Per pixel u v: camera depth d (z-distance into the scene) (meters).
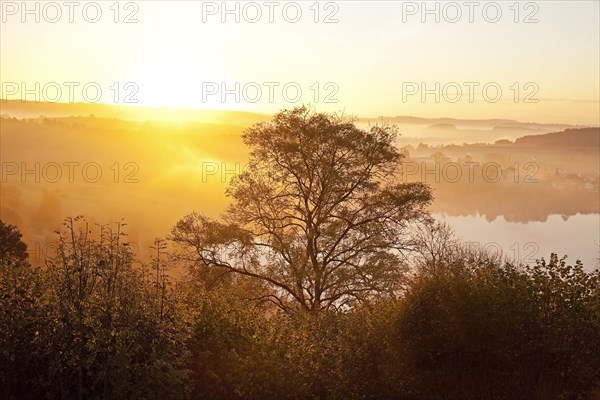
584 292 10.40
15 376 8.10
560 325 10.18
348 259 24.86
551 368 10.24
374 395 10.41
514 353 10.20
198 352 9.79
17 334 8.14
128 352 8.24
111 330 8.20
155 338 8.62
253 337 10.17
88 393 8.25
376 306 12.67
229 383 9.59
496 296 10.34
